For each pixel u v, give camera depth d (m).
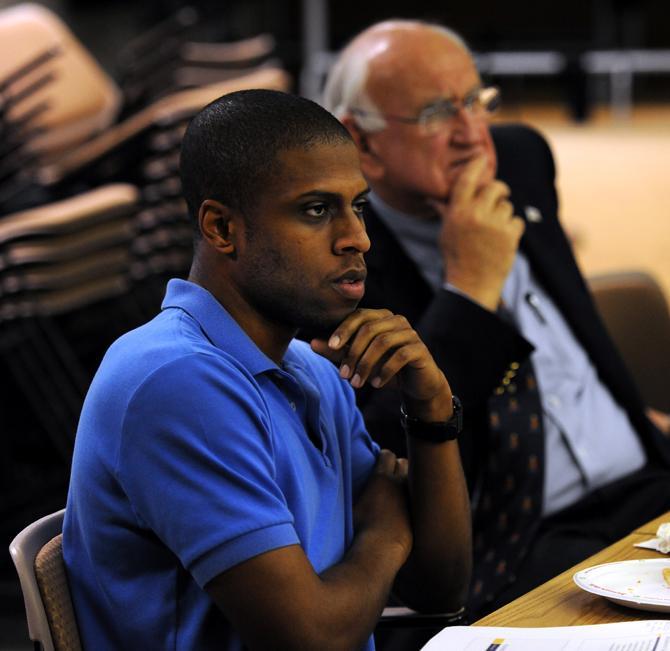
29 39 14.18
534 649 3.83
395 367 4.52
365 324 4.48
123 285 12.09
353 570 4.33
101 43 24.50
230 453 3.95
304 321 4.24
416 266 6.81
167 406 3.95
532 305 7.00
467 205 6.52
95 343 13.05
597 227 19.72
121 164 12.83
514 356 6.40
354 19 38.31
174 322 4.21
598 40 33.91
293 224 4.14
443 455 4.80
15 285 10.90
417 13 38.19
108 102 14.66
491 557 6.45
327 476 4.48
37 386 12.19
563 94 34.31
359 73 6.79
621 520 6.77
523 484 6.54
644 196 21.59
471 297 6.38
